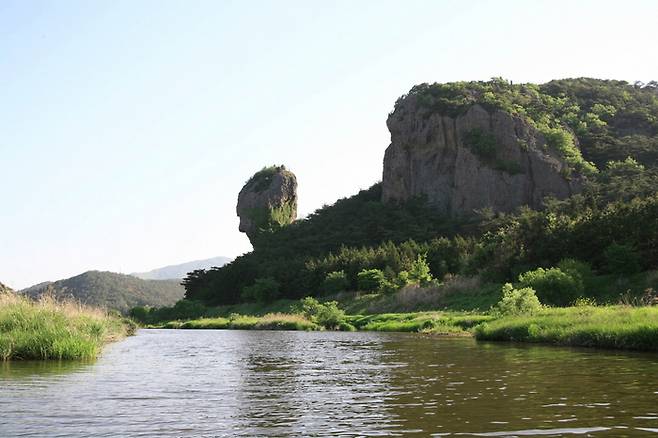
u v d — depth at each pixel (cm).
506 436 936
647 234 5362
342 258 9956
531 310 3694
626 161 12450
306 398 1327
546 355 2216
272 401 1290
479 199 12650
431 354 2403
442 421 1053
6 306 2455
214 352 2723
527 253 6222
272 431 991
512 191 12481
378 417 1097
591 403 1205
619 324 2536
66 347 2183
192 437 953
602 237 5666
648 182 10369
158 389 1473
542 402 1222
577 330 2675
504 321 3394
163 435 967
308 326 5928
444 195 13312
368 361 2184
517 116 13438
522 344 2850
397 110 15075
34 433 982
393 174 14312
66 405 1238
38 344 2148
